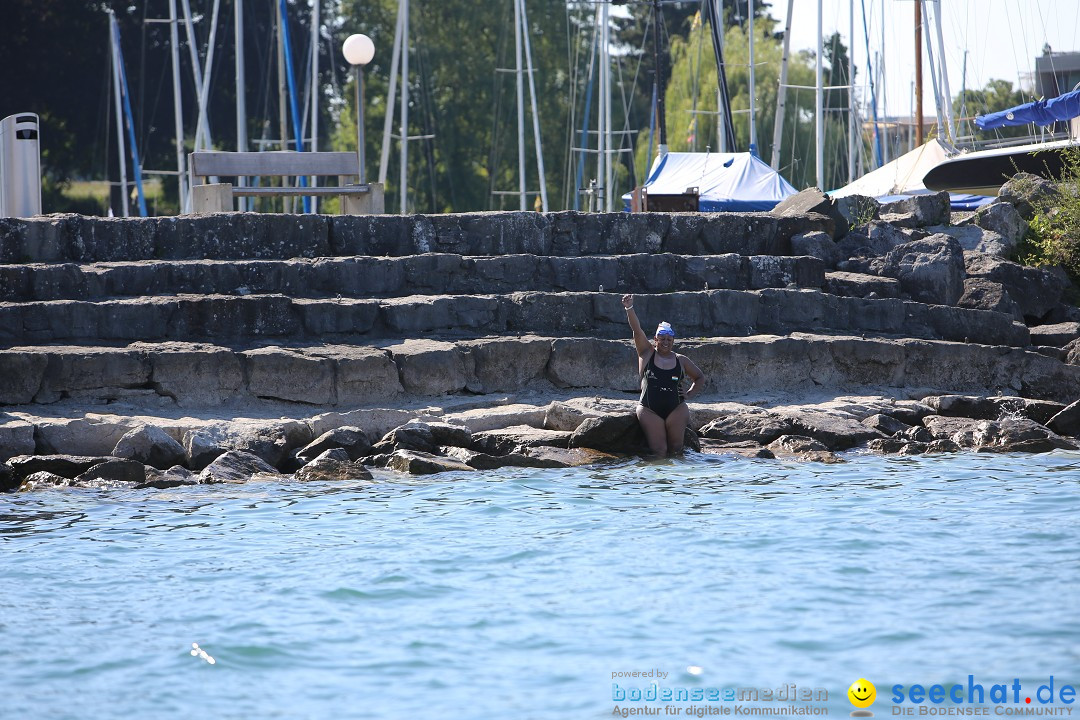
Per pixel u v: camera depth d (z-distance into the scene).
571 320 59.94
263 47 188.25
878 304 65.12
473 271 61.91
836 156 176.38
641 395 50.34
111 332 53.22
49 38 182.00
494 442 49.12
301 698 22.48
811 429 52.03
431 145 184.62
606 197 145.50
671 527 36.09
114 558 32.50
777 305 63.22
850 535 34.81
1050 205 78.94
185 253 60.25
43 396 49.03
